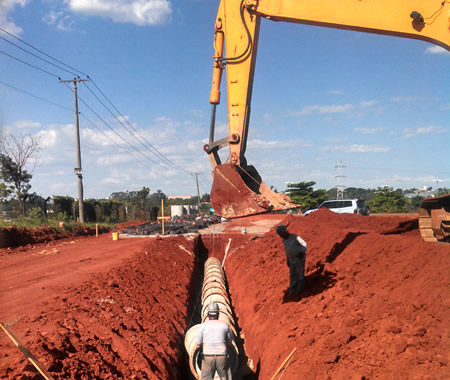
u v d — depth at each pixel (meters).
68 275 11.59
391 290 7.07
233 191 8.39
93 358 5.66
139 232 33.34
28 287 9.93
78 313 7.48
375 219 16.95
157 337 8.16
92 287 9.60
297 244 9.37
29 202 33.94
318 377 5.64
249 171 9.34
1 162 28.84
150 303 9.95
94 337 6.50
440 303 5.64
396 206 51.31
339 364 5.64
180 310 11.27
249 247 19.70
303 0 8.78
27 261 15.17
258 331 9.59
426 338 5.12
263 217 50.88
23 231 22.50
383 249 9.16
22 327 6.37
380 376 4.91
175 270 15.27
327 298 8.23
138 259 14.30
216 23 9.45
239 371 8.89
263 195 8.93
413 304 5.95
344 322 6.73
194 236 26.53
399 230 13.55
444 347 4.82
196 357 8.19
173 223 41.09
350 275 8.85
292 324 8.16
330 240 12.33
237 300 13.77
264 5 8.96
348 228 15.97
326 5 8.68
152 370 6.43
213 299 11.70
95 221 43.84
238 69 9.29
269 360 7.68
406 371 4.73
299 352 6.81
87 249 19.41
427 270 6.96
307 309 8.36
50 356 5.05
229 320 9.80
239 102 9.27
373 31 8.68
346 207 24.94
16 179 29.69
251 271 14.52
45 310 7.49
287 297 9.87
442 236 9.12
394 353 5.20
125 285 10.49
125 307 8.86
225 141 9.22
